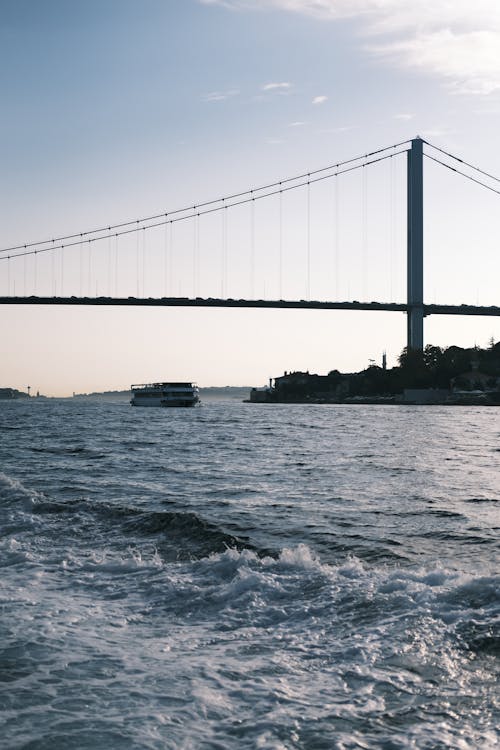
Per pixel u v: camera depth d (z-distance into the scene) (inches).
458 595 299.0
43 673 237.6
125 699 216.2
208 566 388.8
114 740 190.2
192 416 3841.0
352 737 190.4
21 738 191.6
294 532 520.4
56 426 2388.0
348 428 2508.6
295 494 743.1
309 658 248.5
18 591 349.1
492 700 209.9
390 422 3176.7
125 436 1836.9
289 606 308.5
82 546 459.8
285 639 269.7
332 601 308.7
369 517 592.1
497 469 1038.4
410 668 234.8
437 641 255.0
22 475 906.7
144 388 5757.9
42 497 644.1
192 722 200.7
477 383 7706.7
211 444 1553.9
